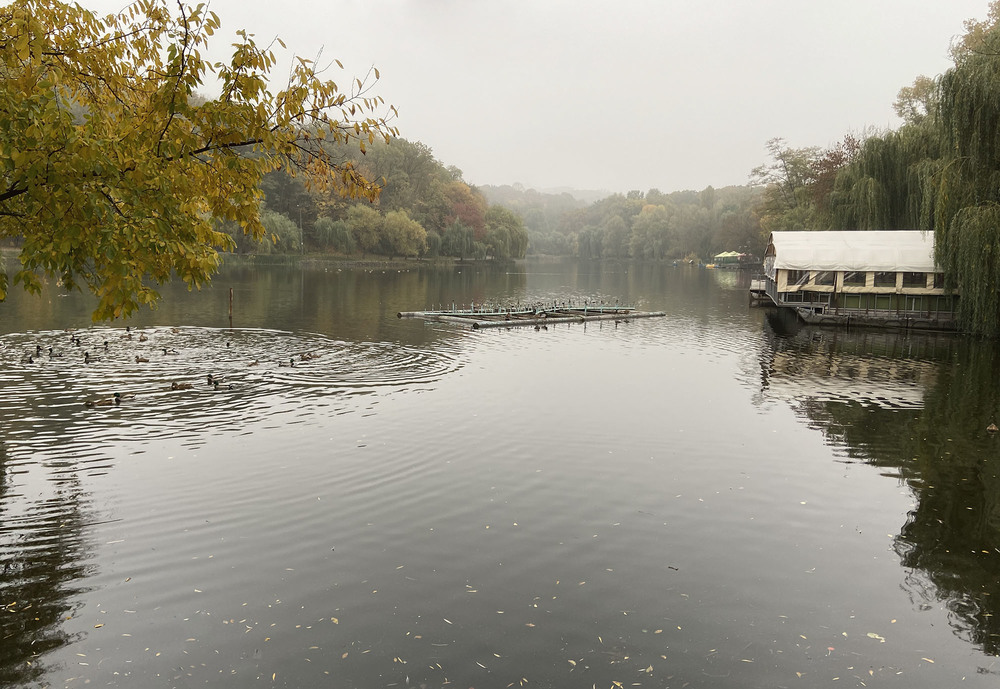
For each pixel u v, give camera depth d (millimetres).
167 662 8477
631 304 62531
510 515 13172
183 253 8430
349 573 10781
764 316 51781
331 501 13688
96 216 7801
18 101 7676
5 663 8391
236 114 8414
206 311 46781
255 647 8828
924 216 41031
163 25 9234
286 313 46906
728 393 24625
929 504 14156
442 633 9219
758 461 16781
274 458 16281
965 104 35219
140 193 8320
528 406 22000
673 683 8305
